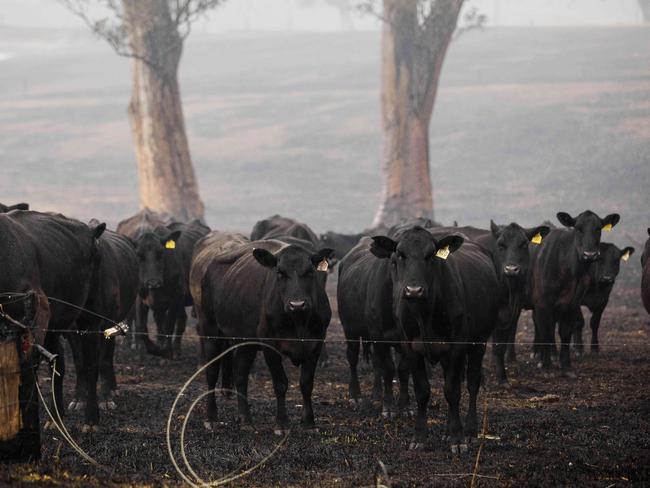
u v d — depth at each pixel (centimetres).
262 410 1288
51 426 1123
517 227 1476
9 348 891
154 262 1681
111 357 1366
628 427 1172
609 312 2503
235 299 1180
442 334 1051
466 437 1089
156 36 3484
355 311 1306
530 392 1429
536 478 923
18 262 947
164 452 1013
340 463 984
